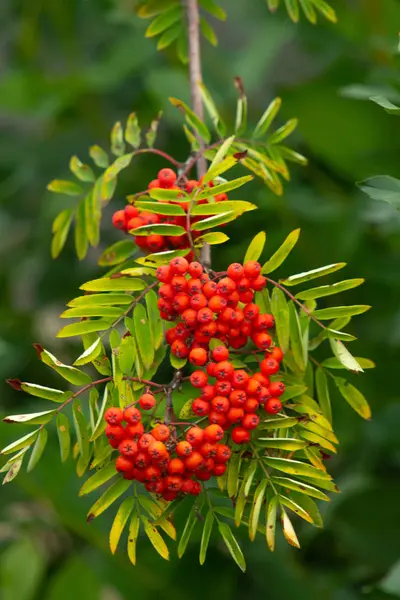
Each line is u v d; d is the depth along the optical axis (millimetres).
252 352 949
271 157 1038
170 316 939
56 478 1270
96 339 939
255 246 928
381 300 1394
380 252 1385
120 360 929
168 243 966
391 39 1402
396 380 1353
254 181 1404
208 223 928
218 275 937
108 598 1317
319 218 1367
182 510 1186
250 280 926
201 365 921
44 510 1319
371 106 1343
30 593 1249
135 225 977
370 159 1401
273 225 1412
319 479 934
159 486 924
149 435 910
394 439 1347
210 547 1298
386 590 1177
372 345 1355
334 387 1343
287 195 1407
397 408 1353
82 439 943
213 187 925
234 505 950
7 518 1311
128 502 939
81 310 934
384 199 986
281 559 1315
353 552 1329
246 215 1396
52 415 935
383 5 1418
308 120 1379
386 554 1326
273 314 944
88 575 1263
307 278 936
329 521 1326
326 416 981
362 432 1356
